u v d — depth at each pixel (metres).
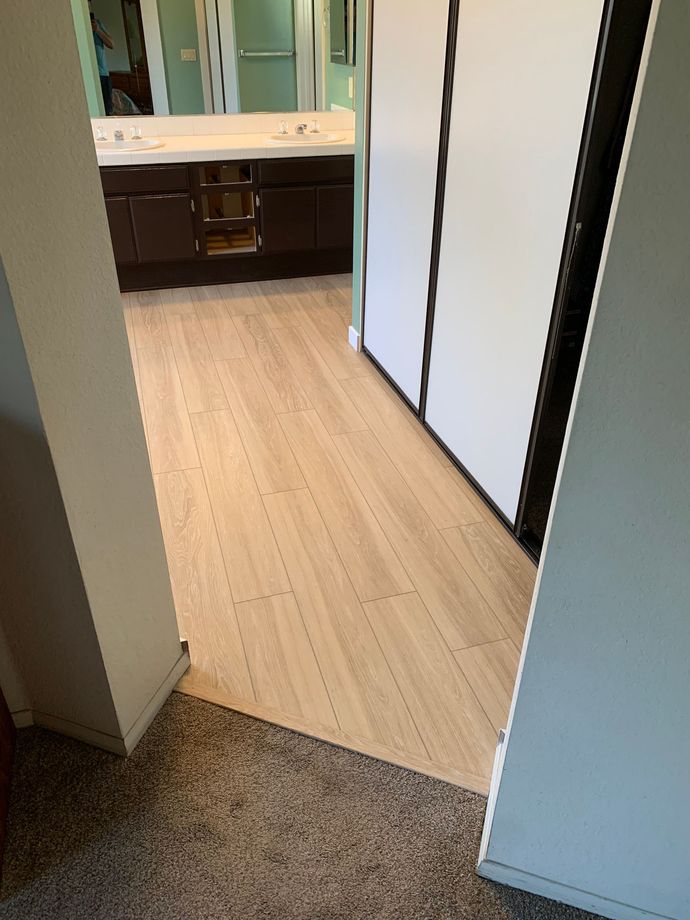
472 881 1.36
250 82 4.45
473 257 2.24
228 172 4.18
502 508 2.31
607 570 0.94
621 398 0.81
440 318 2.57
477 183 2.14
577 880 1.30
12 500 1.25
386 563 2.16
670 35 0.62
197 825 1.44
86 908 1.31
